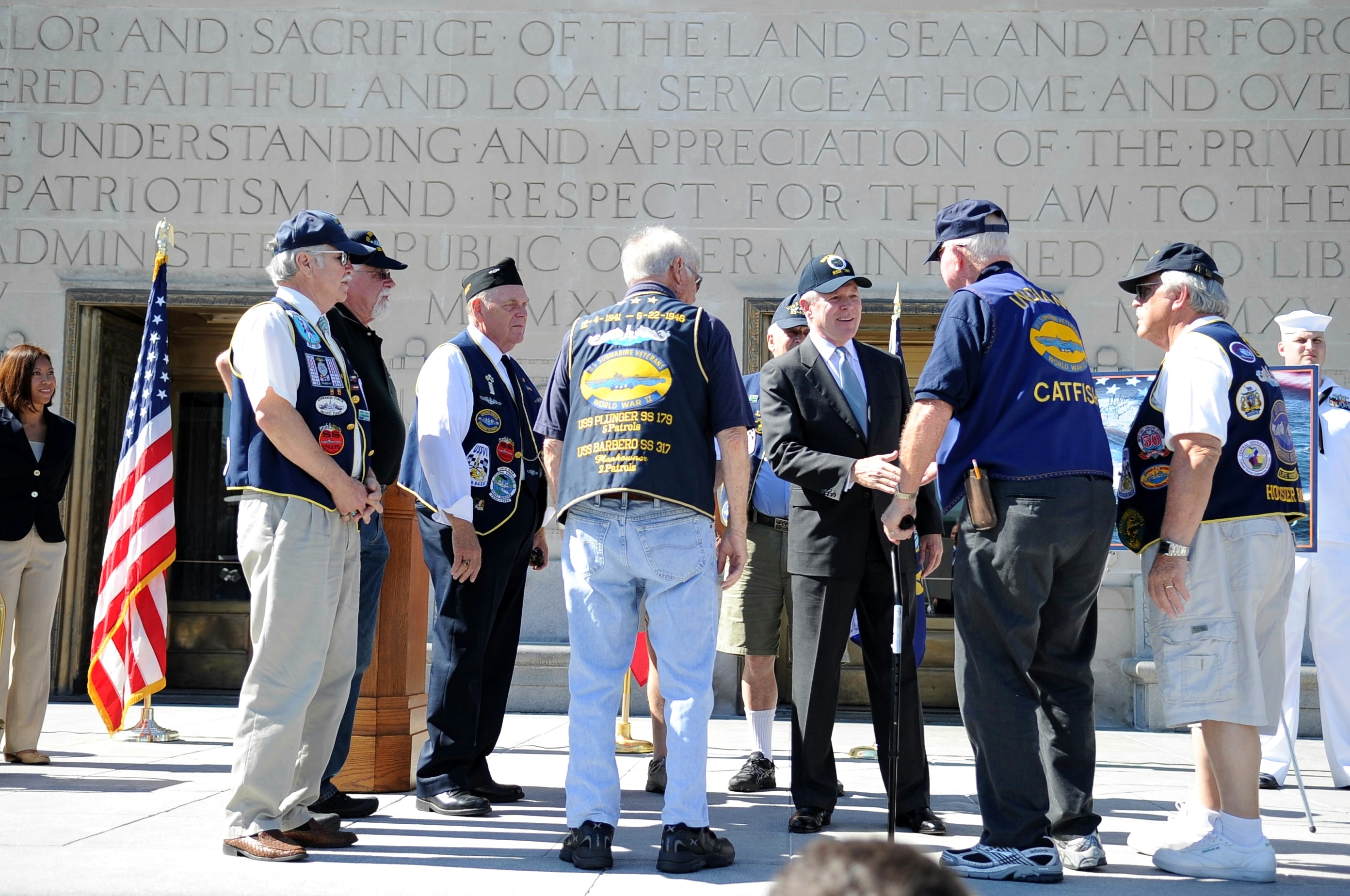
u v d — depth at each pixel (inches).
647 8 349.1
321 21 351.3
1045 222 337.4
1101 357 333.1
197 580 371.6
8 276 343.6
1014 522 134.4
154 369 236.8
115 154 347.3
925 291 337.4
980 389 139.5
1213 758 140.6
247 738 138.7
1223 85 337.4
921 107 342.6
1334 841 162.6
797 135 343.9
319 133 348.2
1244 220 333.4
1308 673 303.6
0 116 348.2
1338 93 334.6
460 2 350.6
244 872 128.9
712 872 132.6
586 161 345.7
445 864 135.5
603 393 142.8
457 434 170.9
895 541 141.3
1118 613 319.0
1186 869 137.8
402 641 194.5
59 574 227.3
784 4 346.9
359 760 190.4
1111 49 340.8
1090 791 143.8
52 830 154.5
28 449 224.2
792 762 164.4
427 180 346.6
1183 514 140.3
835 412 166.1
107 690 225.0
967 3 344.2
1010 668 135.5
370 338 182.1
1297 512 146.1
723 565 145.9
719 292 341.1
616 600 141.5
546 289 342.6
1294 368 186.1
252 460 142.2
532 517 181.5
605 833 135.7
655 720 194.1
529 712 322.0
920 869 27.6
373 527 170.9
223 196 346.3
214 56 350.0
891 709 138.3
